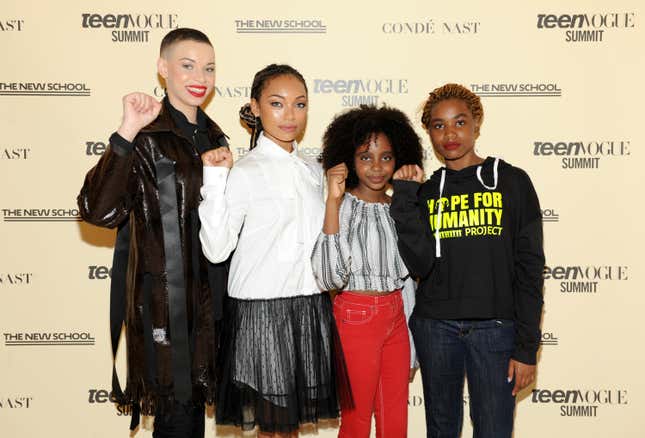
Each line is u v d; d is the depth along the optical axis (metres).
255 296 1.59
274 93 1.61
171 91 1.67
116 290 1.67
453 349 1.70
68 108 2.14
